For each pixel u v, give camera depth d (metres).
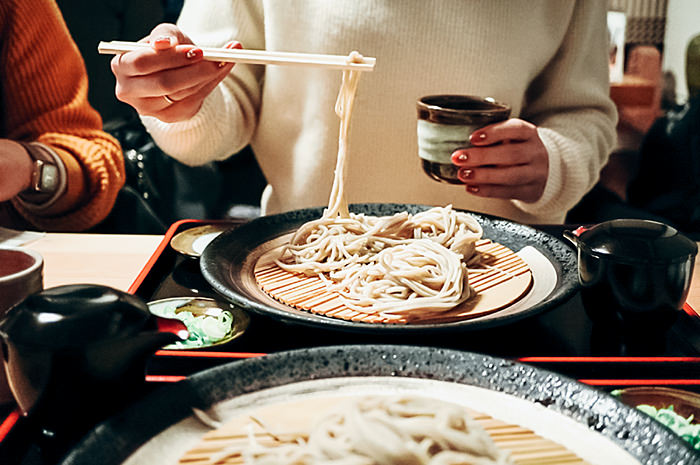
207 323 0.72
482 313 0.74
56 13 1.18
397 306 0.73
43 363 0.55
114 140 1.20
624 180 2.15
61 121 1.15
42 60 1.15
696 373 0.68
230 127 1.07
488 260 0.84
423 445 0.52
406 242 0.85
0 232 0.91
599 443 0.53
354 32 1.03
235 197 1.62
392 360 0.59
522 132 0.92
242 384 0.57
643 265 0.69
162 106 0.88
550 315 0.76
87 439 0.50
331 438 0.53
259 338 0.71
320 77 1.05
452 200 1.09
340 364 0.58
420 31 1.03
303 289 0.78
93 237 0.91
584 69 1.10
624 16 2.12
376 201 1.09
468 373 0.58
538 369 0.58
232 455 0.51
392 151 1.07
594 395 0.56
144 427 0.52
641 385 0.64
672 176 1.79
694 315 0.76
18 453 0.58
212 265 0.77
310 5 1.04
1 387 0.60
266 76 1.09
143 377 0.58
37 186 1.06
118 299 0.57
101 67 1.60
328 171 1.08
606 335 0.73
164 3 1.69
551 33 1.07
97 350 0.55
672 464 0.49
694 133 1.75
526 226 0.88
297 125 1.09
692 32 2.03
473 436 0.53
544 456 0.52
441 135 0.86
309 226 0.86
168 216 1.35
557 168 0.96
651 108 2.15
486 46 1.04
